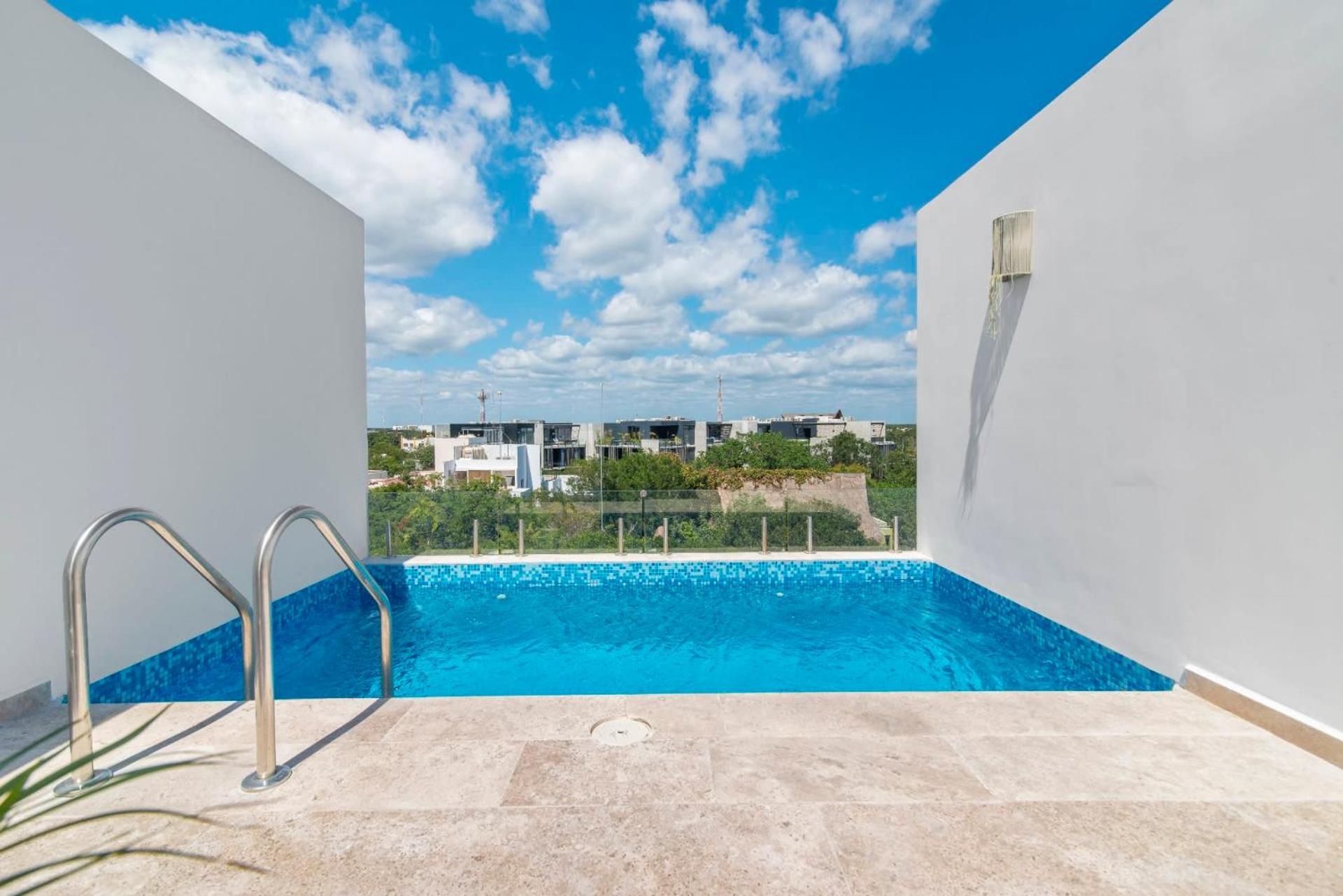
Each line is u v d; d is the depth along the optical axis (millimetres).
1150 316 3846
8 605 3283
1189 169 3535
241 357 5285
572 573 7492
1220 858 1809
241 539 5262
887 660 5293
